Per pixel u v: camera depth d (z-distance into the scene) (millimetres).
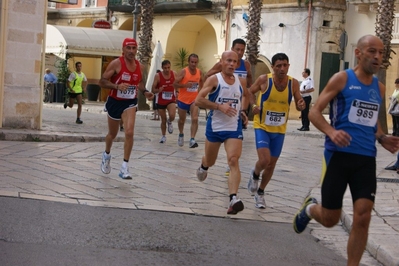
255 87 9430
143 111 33688
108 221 7941
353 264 6098
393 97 22266
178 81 16172
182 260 6617
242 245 7461
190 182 11297
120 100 10859
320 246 7918
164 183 11008
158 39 42156
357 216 6105
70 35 37906
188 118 29984
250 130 25562
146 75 35688
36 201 8672
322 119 6172
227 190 10812
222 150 16703
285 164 15055
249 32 31375
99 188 10016
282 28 35219
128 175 11008
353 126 6223
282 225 8812
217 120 9023
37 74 16969
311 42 34062
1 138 15461
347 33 34250
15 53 16531
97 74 44594
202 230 7977
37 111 17094
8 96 16547
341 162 6215
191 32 42344
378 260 7434
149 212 8672
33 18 16688
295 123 30766
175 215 8664
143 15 35500
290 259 7102
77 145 15297
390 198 10633
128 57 10758
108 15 44469
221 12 38438
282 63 9305
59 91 38344
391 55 31562
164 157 14297
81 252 6566
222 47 38500
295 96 9508
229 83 8992
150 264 6367
